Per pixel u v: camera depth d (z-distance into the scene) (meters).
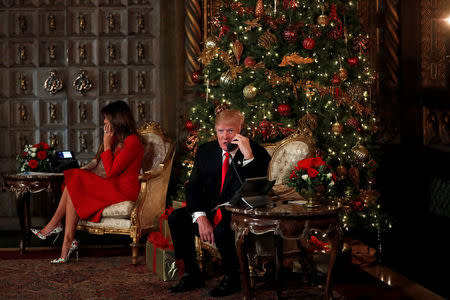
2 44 6.46
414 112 5.89
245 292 3.28
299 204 3.34
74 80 6.51
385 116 6.36
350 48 5.29
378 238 5.32
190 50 6.50
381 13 6.44
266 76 5.02
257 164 3.69
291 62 4.95
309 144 4.44
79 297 3.65
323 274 4.18
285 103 5.05
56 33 6.49
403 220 5.99
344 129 5.25
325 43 5.14
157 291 3.79
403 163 6.05
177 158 6.50
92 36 6.51
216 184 3.76
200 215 3.64
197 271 3.86
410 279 4.17
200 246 4.08
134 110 6.59
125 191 4.82
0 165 6.49
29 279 4.10
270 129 4.93
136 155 4.95
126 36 6.54
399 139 6.16
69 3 6.47
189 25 6.50
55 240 5.22
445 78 5.57
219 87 5.64
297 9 5.10
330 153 5.08
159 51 6.57
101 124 6.55
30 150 5.19
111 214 4.62
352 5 5.36
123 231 4.62
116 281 4.06
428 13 5.75
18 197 4.95
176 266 4.07
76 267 4.49
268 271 4.01
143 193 4.69
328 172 3.31
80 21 6.48
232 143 3.58
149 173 4.73
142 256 4.95
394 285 4.02
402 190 6.07
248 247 3.49
